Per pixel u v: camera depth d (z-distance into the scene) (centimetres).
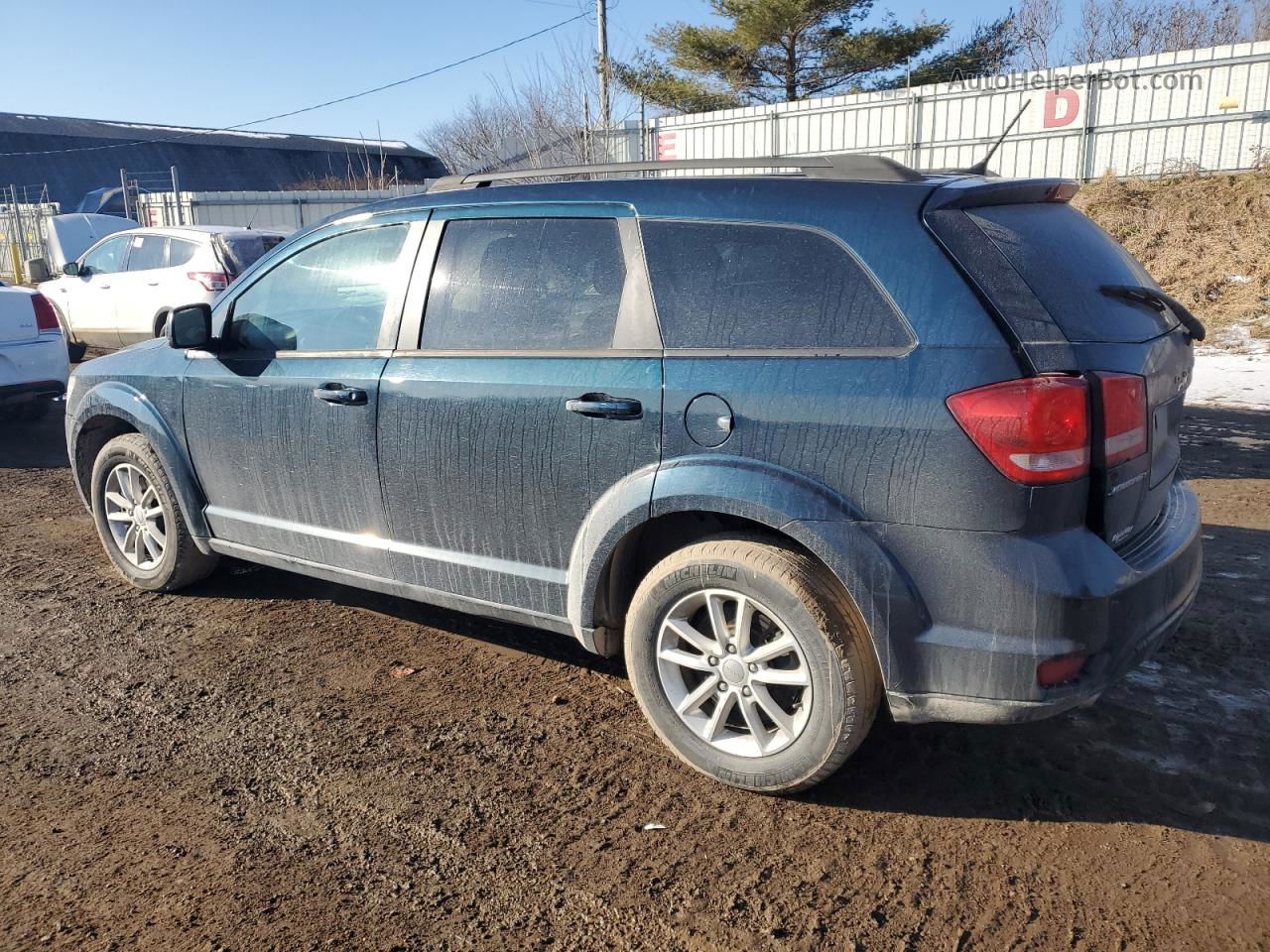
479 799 300
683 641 313
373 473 370
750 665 292
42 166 5072
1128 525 278
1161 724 335
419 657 403
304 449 390
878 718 344
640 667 313
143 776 315
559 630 340
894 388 263
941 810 290
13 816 293
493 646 414
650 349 305
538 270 335
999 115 1989
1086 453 254
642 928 244
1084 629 253
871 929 242
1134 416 268
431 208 367
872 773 310
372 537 380
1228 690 357
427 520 360
